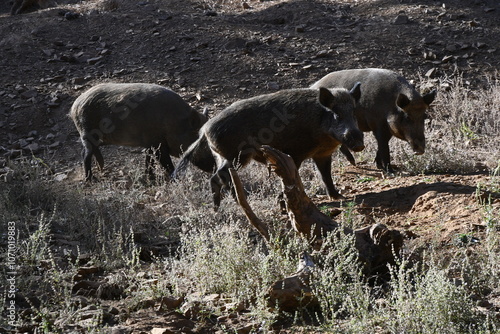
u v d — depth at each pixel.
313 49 21.64
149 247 9.75
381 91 13.72
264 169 13.48
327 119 10.69
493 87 18.19
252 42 22.06
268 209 11.29
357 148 10.30
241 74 20.48
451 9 23.89
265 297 7.08
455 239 8.86
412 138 13.35
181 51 21.95
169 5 25.97
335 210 11.02
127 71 20.98
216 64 21.11
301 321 7.03
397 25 22.95
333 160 15.19
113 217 11.04
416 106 13.19
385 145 13.93
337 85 14.31
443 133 16.17
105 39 23.06
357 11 24.47
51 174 15.58
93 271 8.80
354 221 10.05
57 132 18.27
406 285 7.03
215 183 11.09
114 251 9.48
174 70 20.95
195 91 19.70
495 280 7.50
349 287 7.21
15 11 27.22
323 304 7.01
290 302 7.12
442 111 17.38
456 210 10.34
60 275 8.33
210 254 8.28
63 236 10.41
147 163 14.66
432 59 20.73
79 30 23.80
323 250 8.04
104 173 15.48
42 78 20.88
